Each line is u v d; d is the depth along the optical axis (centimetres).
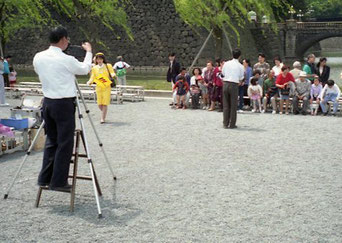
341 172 904
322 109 1675
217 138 1240
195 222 643
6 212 691
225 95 1382
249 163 973
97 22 5812
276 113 1719
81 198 753
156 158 1020
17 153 1094
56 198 755
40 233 611
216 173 896
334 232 608
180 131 1345
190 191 783
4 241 587
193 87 1844
